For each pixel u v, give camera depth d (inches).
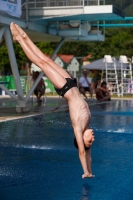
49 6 765.9
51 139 474.9
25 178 308.7
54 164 353.7
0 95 1366.9
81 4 751.1
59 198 260.7
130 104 1022.4
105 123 632.4
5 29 684.7
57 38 927.0
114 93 1480.1
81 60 2650.1
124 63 1542.8
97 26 963.3
